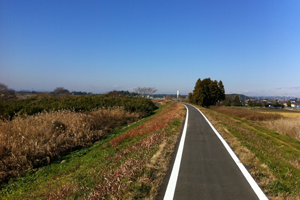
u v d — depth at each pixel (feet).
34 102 76.07
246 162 17.49
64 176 22.48
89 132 41.86
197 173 15.05
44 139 32.30
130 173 14.70
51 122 38.45
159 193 12.01
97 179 16.15
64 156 31.91
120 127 55.42
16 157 26.08
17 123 34.14
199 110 81.25
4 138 28.35
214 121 46.11
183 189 12.49
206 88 157.48
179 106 104.94
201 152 20.67
